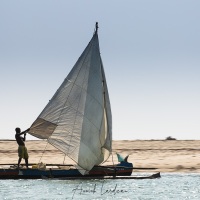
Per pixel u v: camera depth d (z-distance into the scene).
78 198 144.62
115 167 183.75
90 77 172.62
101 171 180.62
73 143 172.62
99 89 172.25
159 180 189.12
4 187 161.75
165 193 156.62
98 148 172.88
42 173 175.12
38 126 172.50
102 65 174.25
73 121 172.75
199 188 168.38
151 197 148.88
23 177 174.62
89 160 172.50
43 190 156.00
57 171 176.00
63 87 173.38
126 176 186.62
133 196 149.75
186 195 153.75
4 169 173.75
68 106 172.88
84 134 172.12
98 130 172.12
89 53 173.38
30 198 144.12
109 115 174.12
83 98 172.50
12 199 142.75
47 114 172.50
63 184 167.12
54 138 173.00
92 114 171.88
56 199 142.25
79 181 173.88
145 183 178.12
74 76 173.12
